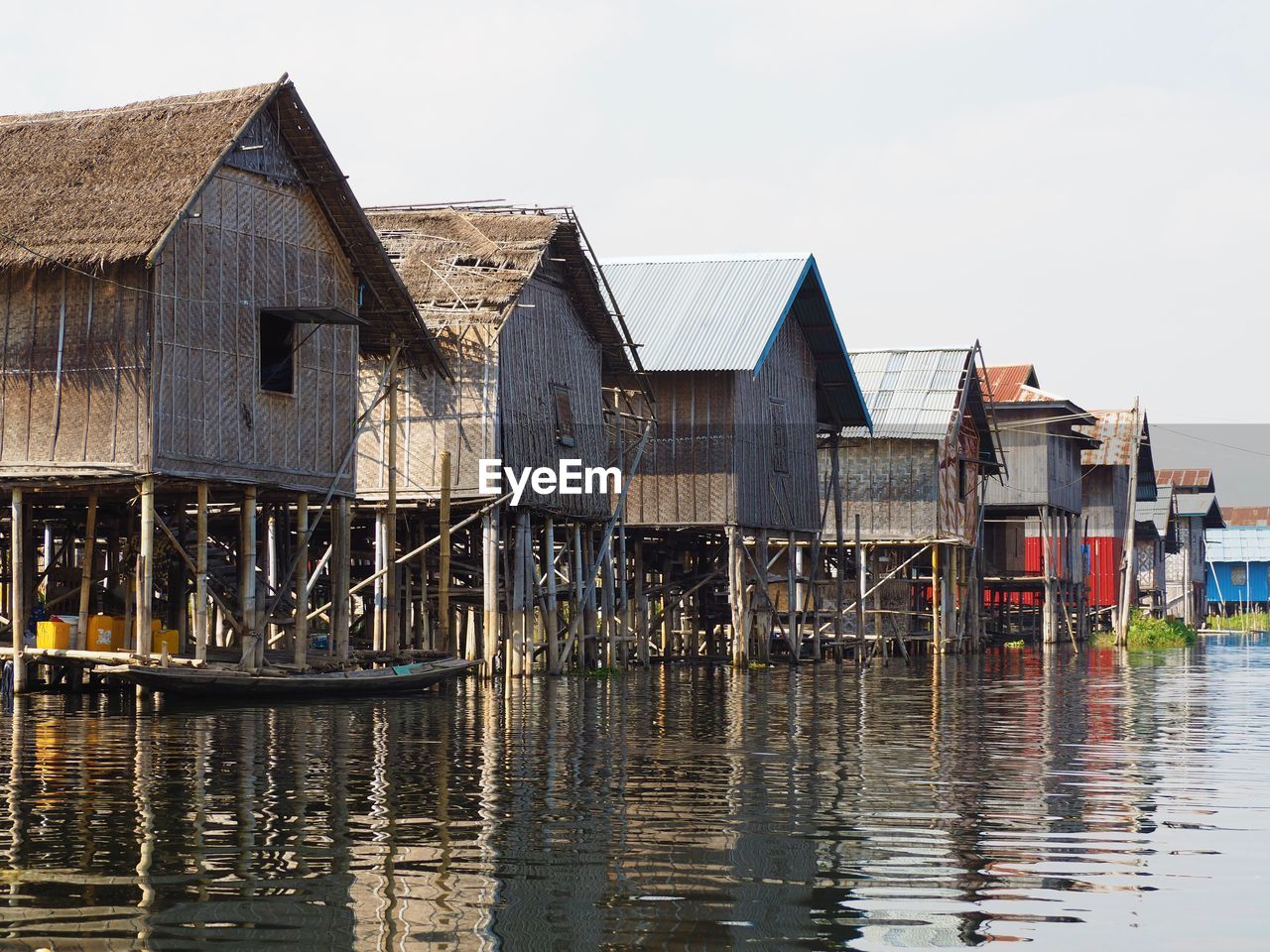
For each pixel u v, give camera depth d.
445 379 35.47
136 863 13.74
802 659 49.75
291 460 30.28
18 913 12.05
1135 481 66.94
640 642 44.00
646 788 18.28
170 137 28.47
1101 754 22.56
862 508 56.00
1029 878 13.61
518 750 21.91
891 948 11.38
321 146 30.03
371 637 41.03
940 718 28.41
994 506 65.69
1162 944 11.55
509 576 36.81
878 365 58.22
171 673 26.81
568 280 39.16
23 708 26.86
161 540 32.69
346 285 31.95
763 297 45.47
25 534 30.84
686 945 11.41
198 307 28.19
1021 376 66.94
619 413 42.22
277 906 12.32
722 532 46.31
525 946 11.35
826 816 16.48
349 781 18.50
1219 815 16.83
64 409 27.78
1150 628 71.69
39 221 27.28
